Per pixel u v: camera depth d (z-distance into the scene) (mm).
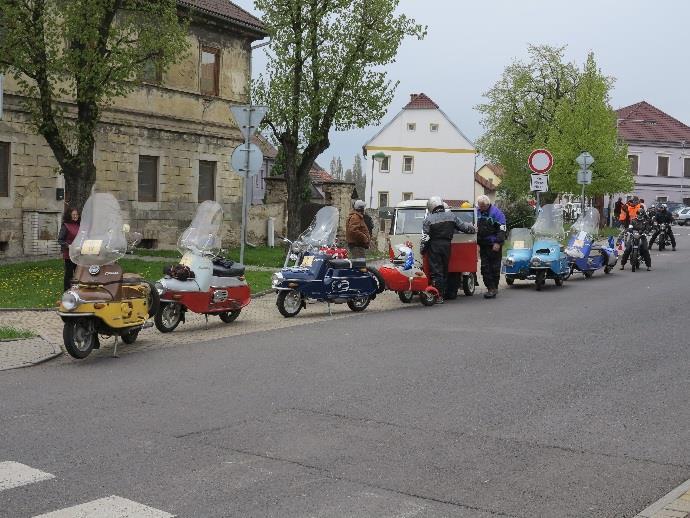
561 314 14438
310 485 5641
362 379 9008
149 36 21188
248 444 6594
